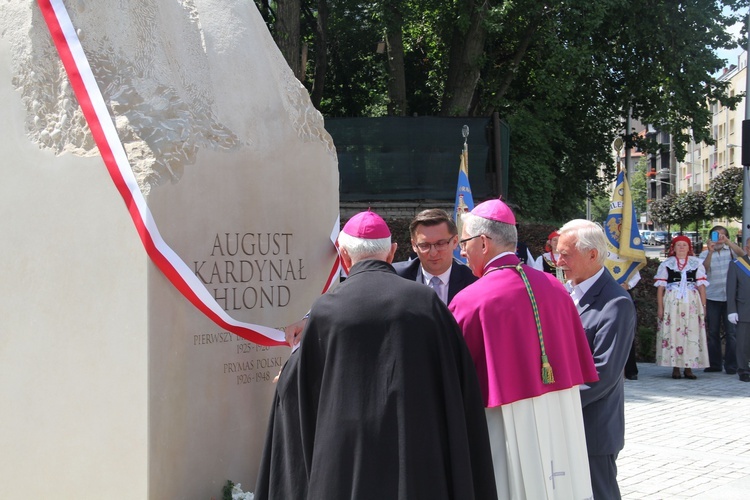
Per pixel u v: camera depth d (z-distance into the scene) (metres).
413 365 2.72
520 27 18.89
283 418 2.98
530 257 9.32
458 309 3.14
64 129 3.52
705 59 19.55
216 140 3.70
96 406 3.38
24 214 3.56
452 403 2.75
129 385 3.30
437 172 14.38
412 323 2.76
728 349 10.82
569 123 22.20
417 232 4.29
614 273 10.50
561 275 7.05
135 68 3.58
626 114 21.98
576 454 3.22
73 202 3.45
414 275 4.50
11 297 3.58
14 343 3.58
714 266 10.98
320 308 2.86
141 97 3.52
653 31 19.47
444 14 18.73
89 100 3.38
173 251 3.36
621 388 3.74
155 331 3.30
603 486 3.64
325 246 4.28
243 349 3.75
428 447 2.70
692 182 77.50
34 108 3.57
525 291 3.15
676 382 10.13
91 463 3.38
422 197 14.38
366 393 2.71
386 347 2.74
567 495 3.15
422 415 2.71
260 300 3.86
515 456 3.04
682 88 19.92
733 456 6.40
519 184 19.33
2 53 3.64
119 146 3.33
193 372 3.51
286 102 4.19
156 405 3.29
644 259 10.42
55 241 3.49
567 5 17.23
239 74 3.95
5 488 3.59
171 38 3.77
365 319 2.77
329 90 22.25
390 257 3.13
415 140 14.32
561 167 22.69
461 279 4.36
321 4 18.58
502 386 3.00
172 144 3.46
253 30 4.16
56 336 3.47
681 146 20.95
